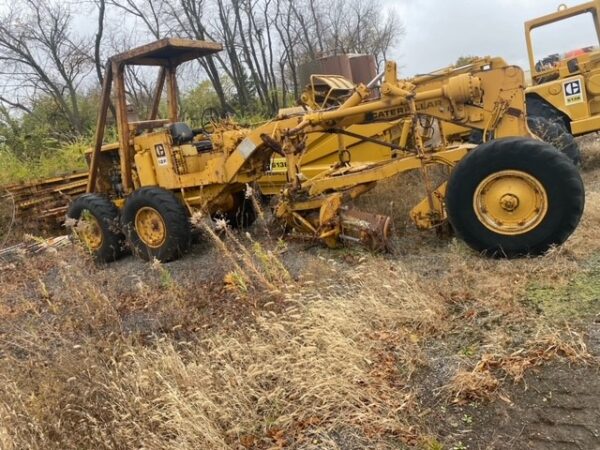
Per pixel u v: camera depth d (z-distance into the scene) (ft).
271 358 10.00
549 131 22.74
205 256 18.63
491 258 13.52
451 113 14.76
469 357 9.74
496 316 10.78
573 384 8.60
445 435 8.11
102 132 21.08
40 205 28.40
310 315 11.12
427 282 12.67
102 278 17.57
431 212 14.79
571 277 11.83
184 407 8.70
